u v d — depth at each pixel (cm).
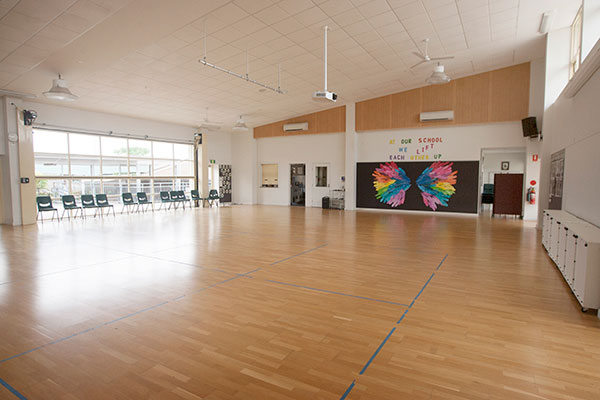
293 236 754
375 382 215
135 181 1302
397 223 966
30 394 205
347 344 265
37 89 866
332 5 600
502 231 823
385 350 256
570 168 594
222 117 1348
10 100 903
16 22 490
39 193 1060
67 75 786
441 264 511
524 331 289
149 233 798
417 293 384
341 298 369
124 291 392
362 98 1264
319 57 830
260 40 707
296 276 451
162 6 530
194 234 783
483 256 562
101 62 722
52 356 250
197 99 1084
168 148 1404
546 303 354
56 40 550
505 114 1066
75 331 290
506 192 1089
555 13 705
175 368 233
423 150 1217
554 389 207
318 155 1451
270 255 570
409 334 283
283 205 1559
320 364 237
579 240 358
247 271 475
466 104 1119
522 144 1070
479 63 999
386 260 535
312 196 1480
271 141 1576
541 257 555
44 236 759
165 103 1098
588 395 202
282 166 1555
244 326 299
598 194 432
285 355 249
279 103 1223
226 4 555
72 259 546
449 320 311
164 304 352
